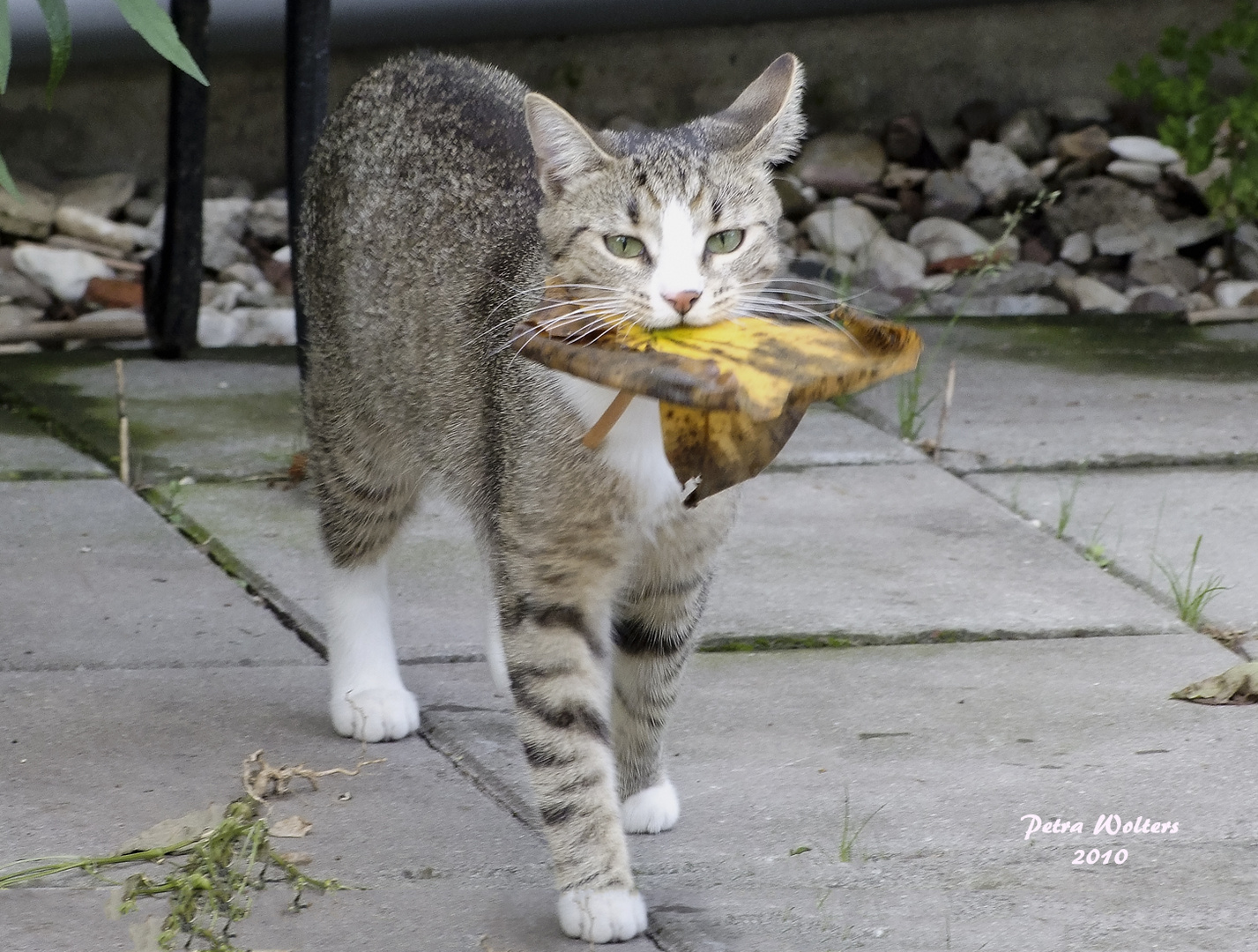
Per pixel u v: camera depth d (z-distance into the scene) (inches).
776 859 148.9
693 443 130.9
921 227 372.5
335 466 179.9
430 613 206.2
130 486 245.3
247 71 373.4
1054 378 300.8
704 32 390.6
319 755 169.2
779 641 198.2
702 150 147.1
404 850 149.5
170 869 143.1
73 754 165.5
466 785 163.6
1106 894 142.1
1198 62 350.3
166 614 201.9
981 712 179.6
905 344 130.2
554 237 147.7
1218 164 379.9
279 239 366.0
